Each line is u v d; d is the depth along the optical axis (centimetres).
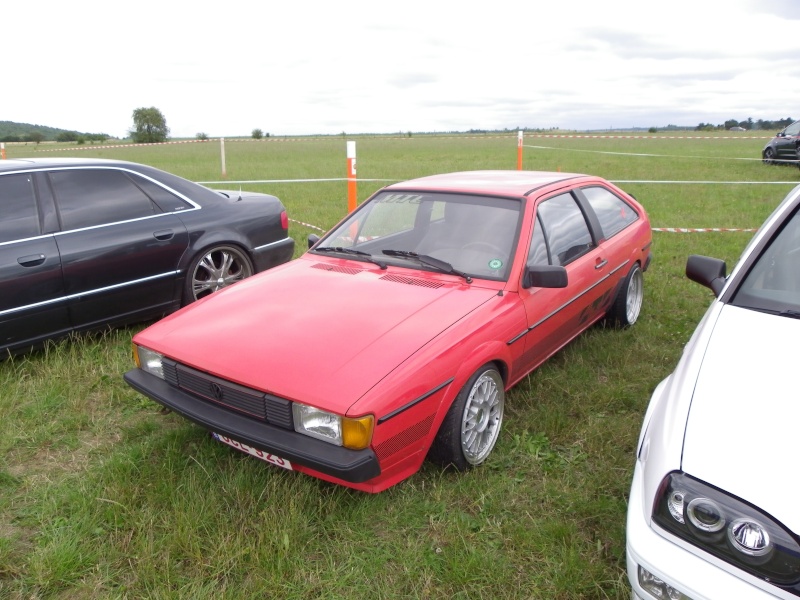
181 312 360
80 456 355
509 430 373
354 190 730
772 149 2153
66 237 463
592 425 373
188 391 313
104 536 287
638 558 192
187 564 269
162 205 525
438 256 382
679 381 236
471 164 2336
